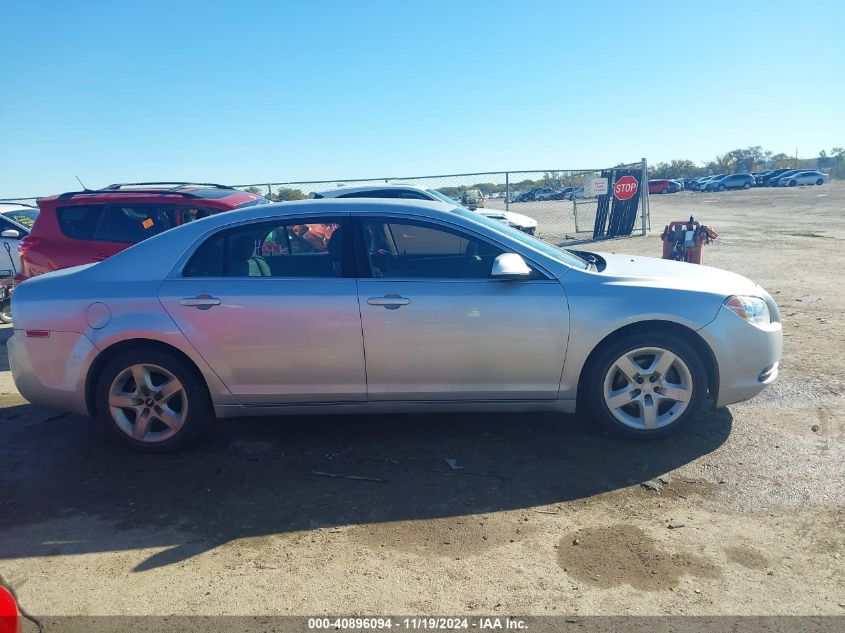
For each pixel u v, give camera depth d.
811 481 3.79
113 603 2.93
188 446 4.63
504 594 2.91
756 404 5.00
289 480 4.08
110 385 4.41
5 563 3.27
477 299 4.22
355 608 2.84
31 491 4.03
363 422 4.97
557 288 4.27
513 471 4.08
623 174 17.31
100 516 3.71
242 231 4.48
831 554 3.11
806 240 15.38
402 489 3.91
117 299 4.34
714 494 3.70
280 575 3.10
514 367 4.28
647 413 4.34
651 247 14.95
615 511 3.57
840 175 74.75
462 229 4.40
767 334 4.36
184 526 3.58
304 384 4.35
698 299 4.26
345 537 3.41
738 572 3.00
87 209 7.24
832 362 5.93
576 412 4.99
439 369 4.29
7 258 10.28
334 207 4.49
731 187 59.59
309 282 4.32
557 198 19.41
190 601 2.93
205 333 4.29
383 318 4.23
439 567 3.12
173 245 4.48
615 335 4.31
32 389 4.50
